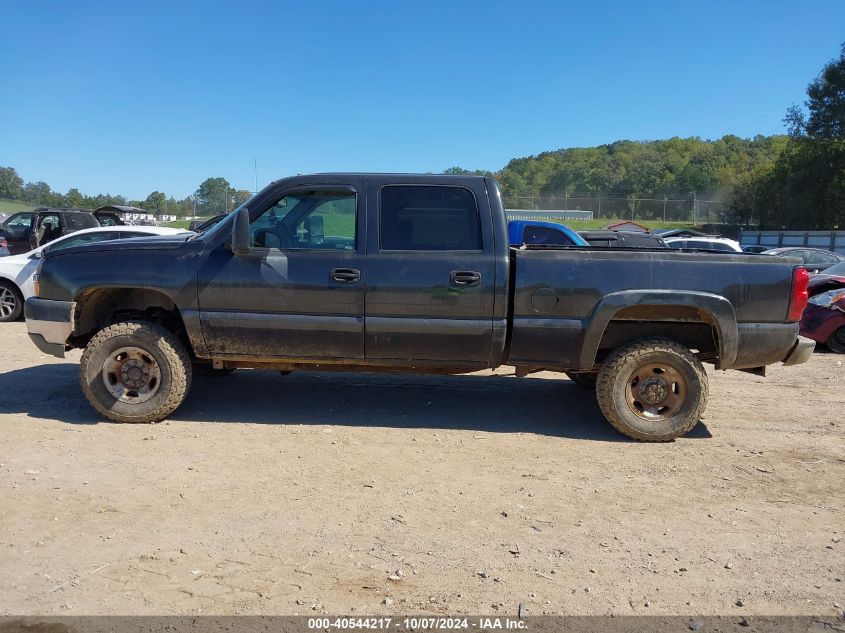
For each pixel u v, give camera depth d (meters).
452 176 5.50
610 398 5.48
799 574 3.50
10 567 3.38
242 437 5.40
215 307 5.49
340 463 4.89
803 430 5.99
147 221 26.19
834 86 47.28
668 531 3.95
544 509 4.20
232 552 3.57
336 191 5.50
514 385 7.32
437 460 5.00
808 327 10.27
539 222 12.06
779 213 50.41
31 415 5.80
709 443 5.57
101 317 6.06
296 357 5.57
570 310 5.38
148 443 5.19
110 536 3.71
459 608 3.11
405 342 5.44
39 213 16.27
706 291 5.37
